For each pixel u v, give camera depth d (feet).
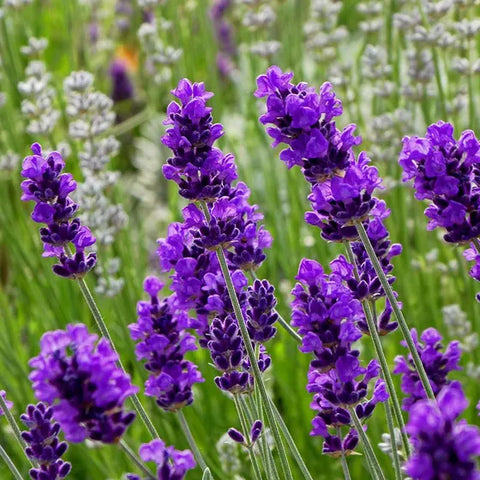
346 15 36.88
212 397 22.12
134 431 21.57
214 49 29.60
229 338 12.51
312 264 11.23
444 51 23.08
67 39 30.53
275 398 23.76
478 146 11.27
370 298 12.51
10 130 26.61
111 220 21.39
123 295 22.75
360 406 12.01
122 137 36.27
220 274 13.14
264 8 29.43
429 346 13.51
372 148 23.45
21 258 25.00
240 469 18.92
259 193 29.40
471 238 11.64
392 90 23.97
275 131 11.37
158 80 27.04
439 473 7.28
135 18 37.11
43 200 12.54
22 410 21.75
